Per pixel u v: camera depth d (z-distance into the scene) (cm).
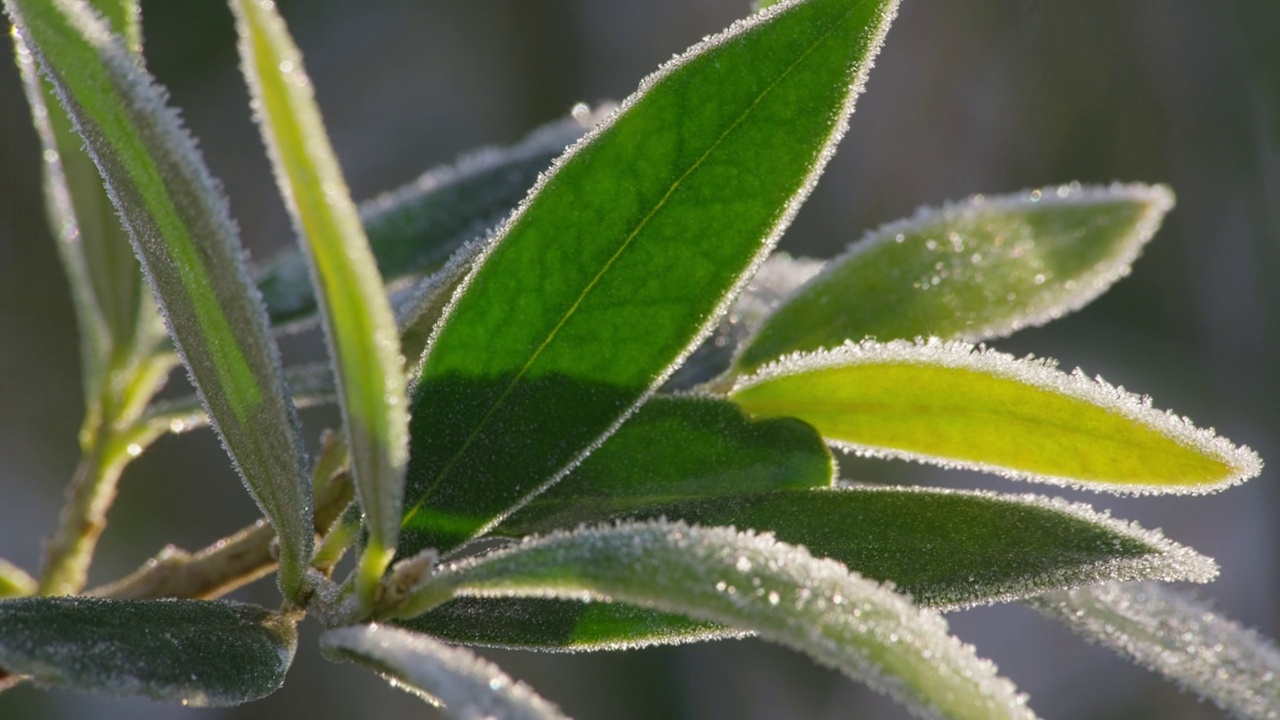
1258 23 78
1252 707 39
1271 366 85
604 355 38
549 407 38
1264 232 83
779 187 38
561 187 38
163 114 35
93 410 44
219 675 36
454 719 34
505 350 38
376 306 35
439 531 38
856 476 80
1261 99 78
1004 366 38
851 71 37
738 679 85
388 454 35
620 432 38
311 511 37
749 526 38
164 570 41
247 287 36
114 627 36
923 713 34
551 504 38
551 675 85
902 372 38
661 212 38
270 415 36
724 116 38
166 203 36
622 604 37
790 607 35
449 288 39
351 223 34
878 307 41
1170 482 38
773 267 44
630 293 38
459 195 45
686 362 42
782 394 39
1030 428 38
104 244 43
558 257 38
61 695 83
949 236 41
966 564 37
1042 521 37
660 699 84
